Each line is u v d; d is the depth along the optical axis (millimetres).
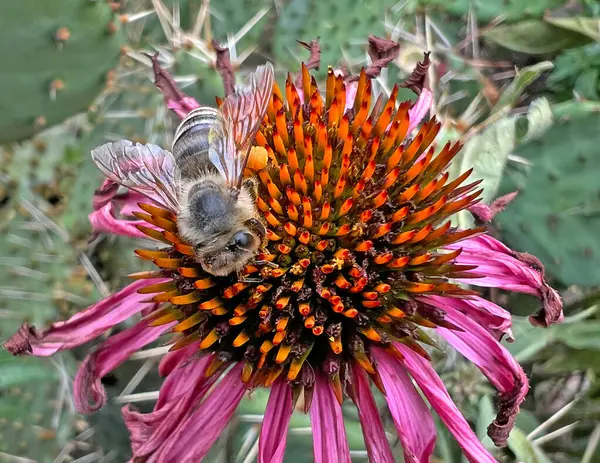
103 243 46
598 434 45
